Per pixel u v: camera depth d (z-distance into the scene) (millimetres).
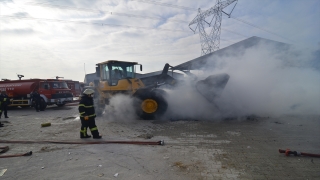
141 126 6824
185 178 3080
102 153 4211
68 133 6129
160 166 3516
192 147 4516
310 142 4746
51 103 13852
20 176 3254
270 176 3123
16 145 4953
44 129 6820
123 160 3811
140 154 4113
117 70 9055
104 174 3248
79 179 3104
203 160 3764
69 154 4207
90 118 5336
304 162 3621
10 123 8297
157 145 4695
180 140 5078
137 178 3096
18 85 14453
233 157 3895
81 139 5316
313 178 3045
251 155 3988
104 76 9281
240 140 4992
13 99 14742
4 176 3262
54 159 3943
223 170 3342
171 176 3148
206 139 5129
